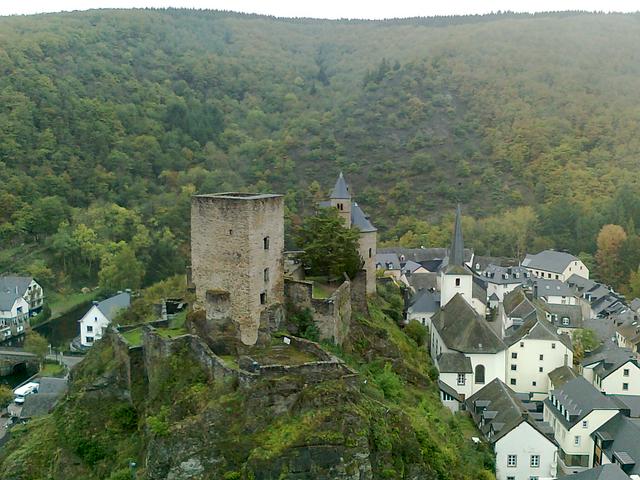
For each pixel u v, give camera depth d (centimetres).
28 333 10012
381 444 3703
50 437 4575
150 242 13488
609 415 5875
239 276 4431
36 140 15038
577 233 14688
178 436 3650
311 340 4778
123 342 4647
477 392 6341
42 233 13662
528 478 5303
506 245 14525
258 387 3719
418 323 7475
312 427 3575
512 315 8831
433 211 15850
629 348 8825
